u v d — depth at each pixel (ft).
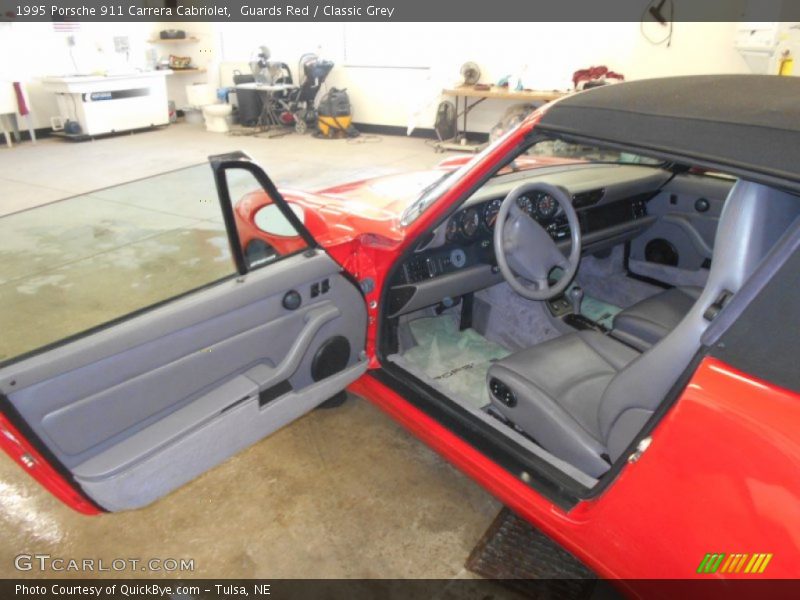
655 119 3.63
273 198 4.76
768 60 15.56
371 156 24.09
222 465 6.68
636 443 3.77
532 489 4.68
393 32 27.71
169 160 23.26
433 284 6.60
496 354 8.05
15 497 6.30
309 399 5.48
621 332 6.82
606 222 8.25
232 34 32.94
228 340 4.62
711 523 3.32
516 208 6.24
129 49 31.32
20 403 3.62
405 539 5.70
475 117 26.78
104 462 4.09
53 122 28.04
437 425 5.55
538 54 23.84
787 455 2.91
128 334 4.02
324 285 5.24
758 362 3.08
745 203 3.54
